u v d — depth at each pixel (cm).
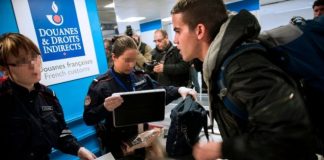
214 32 68
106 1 296
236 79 54
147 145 133
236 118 60
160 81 292
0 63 98
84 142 240
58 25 219
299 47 60
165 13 866
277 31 63
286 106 47
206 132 125
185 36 71
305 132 46
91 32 249
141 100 128
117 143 147
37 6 205
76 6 235
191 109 125
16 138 102
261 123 49
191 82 274
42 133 109
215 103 67
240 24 59
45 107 116
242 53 56
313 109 59
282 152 47
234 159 53
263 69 52
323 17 66
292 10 998
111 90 150
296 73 59
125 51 146
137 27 1145
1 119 100
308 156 49
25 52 97
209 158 57
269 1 901
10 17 190
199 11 67
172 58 284
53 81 215
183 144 123
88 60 245
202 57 73
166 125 158
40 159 110
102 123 153
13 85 104
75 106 234
